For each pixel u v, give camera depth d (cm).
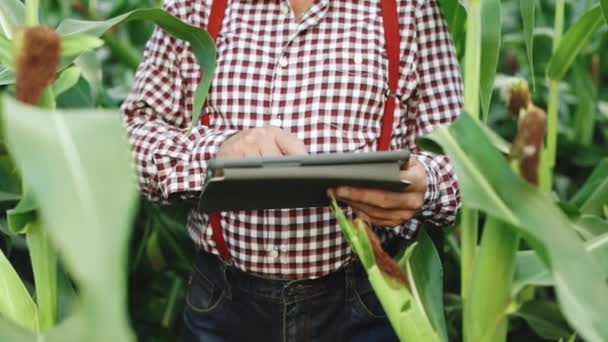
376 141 102
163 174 101
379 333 106
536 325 112
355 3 103
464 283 95
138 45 191
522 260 82
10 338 60
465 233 94
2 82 84
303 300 103
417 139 77
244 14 104
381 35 102
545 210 67
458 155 69
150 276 145
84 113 53
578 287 65
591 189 124
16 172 101
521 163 68
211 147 98
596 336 62
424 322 75
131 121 108
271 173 71
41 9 116
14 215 72
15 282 75
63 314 82
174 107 108
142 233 144
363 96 100
